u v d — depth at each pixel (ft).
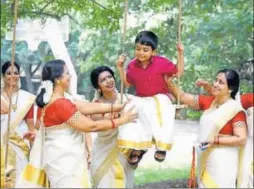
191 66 39.27
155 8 34.78
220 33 39.06
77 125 14.17
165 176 31.45
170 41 37.73
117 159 16.46
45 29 31.40
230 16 38.91
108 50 42.83
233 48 39.70
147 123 15.89
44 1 27.37
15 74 18.33
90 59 44.34
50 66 14.51
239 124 15.15
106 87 16.47
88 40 44.09
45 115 14.43
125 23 16.25
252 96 16.63
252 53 40.04
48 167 14.44
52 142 14.34
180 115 17.08
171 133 15.83
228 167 15.11
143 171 32.76
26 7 27.04
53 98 14.42
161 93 16.43
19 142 18.35
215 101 15.92
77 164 14.40
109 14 27.43
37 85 49.90
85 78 46.34
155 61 16.33
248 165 15.55
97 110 15.11
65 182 14.28
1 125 18.20
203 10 37.42
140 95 16.49
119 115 15.85
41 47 45.75
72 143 14.42
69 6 27.50
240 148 15.65
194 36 41.42
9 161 17.97
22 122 19.31
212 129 15.21
